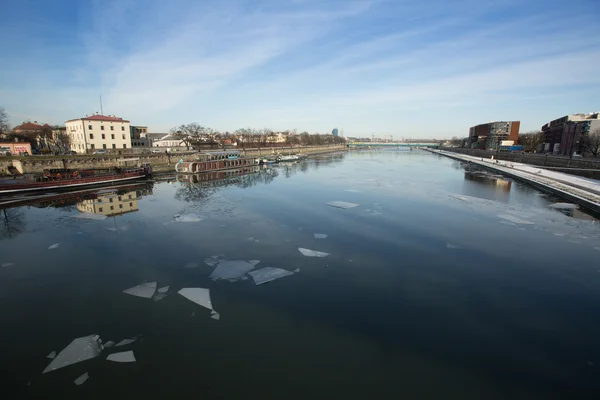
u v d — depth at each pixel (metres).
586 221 21.20
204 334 9.16
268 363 8.02
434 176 46.50
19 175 36.34
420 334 9.23
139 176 40.91
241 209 24.50
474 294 11.54
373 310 10.48
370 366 7.94
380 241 17.00
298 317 10.04
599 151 64.31
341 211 23.75
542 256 15.06
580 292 11.73
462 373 7.71
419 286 12.09
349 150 158.75
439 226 19.81
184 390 7.13
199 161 48.91
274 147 103.69
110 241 17.08
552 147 90.31
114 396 6.96
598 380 7.50
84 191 33.25
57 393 7.06
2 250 15.85
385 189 33.97
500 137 118.25
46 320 9.89
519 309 10.60
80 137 67.25
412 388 7.24
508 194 31.73
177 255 15.08
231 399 6.90
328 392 7.10
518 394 7.09
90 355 8.25
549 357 8.30
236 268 13.55
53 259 14.69
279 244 16.48
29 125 83.75
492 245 16.47
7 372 7.73
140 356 8.24
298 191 32.97
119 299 11.14
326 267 13.73
